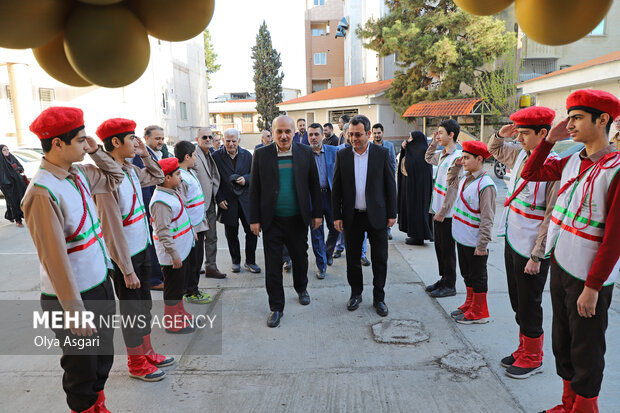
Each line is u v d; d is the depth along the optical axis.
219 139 7.18
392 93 19.75
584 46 18.05
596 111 2.01
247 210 5.14
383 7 26.42
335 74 37.09
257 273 5.27
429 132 20.19
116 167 2.56
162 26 1.54
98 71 1.47
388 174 3.89
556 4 1.42
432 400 2.65
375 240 3.94
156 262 4.71
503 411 2.53
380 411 2.56
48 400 2.76
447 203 3.96
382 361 3.14
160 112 20.28
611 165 2.00
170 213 3.41
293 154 3.89
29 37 1.43
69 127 2.02
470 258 3.63
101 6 1.44
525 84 15.13
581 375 2.13
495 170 12.56
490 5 1.66
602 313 2.09
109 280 2.38
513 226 2.87
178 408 2.63
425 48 17.14
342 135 7.01
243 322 3.87
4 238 7.50
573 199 2.16
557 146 6.93
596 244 2.06
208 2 1.55
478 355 3.18
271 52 35.75
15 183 8.24
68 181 2.15
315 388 2.82
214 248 5.08
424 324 3.73
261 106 36.09
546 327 3.55
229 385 2.88
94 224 2.28
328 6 36.38
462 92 20.00
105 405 2.67
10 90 16.61
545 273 2.79
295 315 4.00
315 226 4.12
